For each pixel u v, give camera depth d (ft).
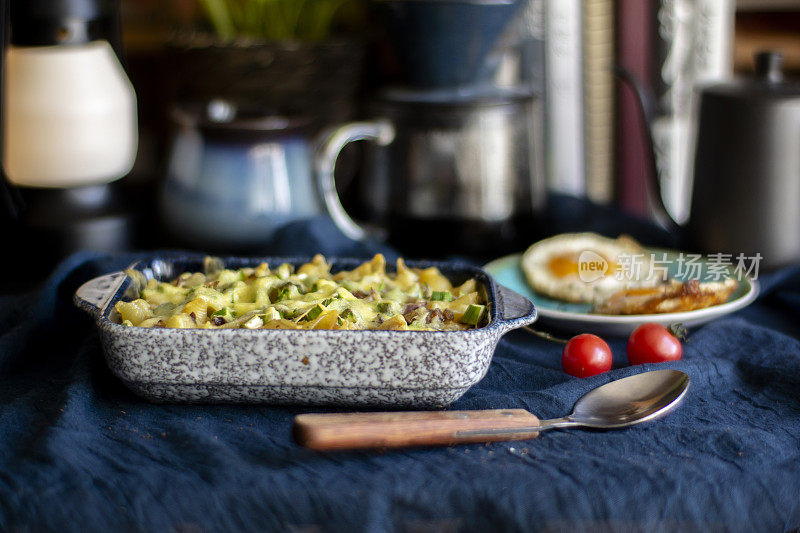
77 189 3.84
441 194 3.95
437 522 2.18
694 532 2.19
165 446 2.39
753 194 3.70
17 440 2.48
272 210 3.99
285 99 4.39
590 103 4.96
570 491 2.20
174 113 4.09
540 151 4.73
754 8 5.98
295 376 2.42
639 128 4.97
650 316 3.11
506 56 4.82
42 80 3.64
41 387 2.82
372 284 2.81
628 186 5.05
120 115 3.85
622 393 2.65
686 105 4.91
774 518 2.22
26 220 3.76
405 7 3.75
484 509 2.18
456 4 3.72
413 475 2.23
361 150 4.57
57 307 3.26
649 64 4.88
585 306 3.40
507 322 2.48
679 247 4.10
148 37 5.36
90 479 2.22
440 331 2.38
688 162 4.96
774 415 2.67
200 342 2.39
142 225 4.14
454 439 2.32
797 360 2.92
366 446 2.24
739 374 2.93
